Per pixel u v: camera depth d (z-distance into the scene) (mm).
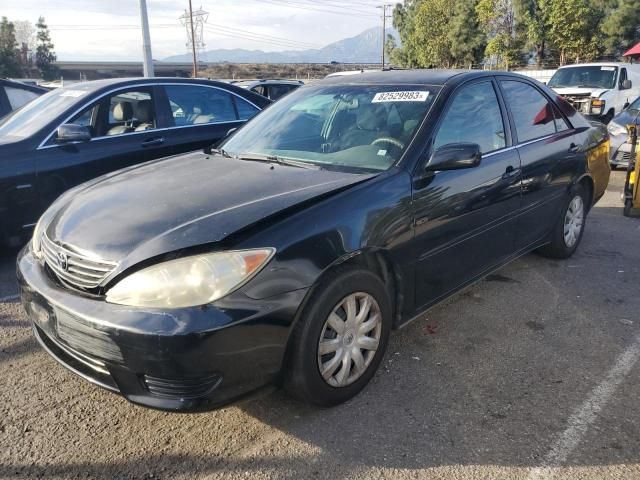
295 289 2561
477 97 3947
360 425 2807
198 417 2891
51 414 2918
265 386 2590
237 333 2400
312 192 2900
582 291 4488
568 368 3336
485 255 3889
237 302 2412
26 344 3666
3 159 4867
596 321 3957
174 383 2395
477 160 3225
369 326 2990
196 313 2350
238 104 6777
